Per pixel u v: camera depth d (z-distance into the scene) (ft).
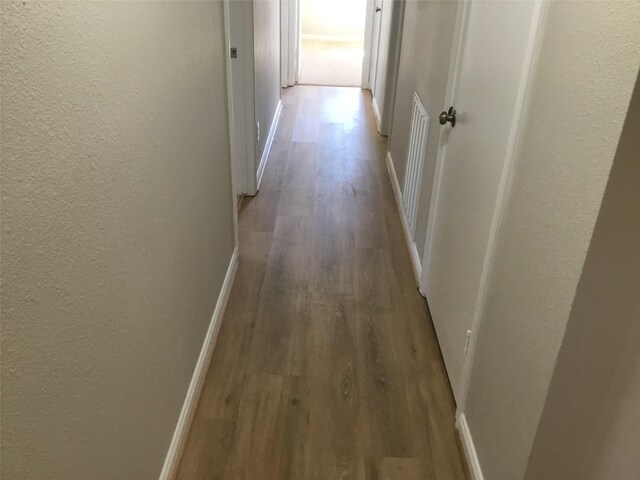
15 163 2.53
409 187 10.29
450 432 6.40
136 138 4.15
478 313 5.66
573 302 3.61
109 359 3.86
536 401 4.13
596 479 4.42
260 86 12.06
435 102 8.37
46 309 2.92
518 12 4.88
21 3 2.51
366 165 13.89
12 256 2.56
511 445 4.65
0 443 2.59
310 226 10.83
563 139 3.80
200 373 6.78
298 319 8.18
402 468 5.93
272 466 5.88
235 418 6.44
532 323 4.26
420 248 9.18
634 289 3.55
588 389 3.95
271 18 13.73
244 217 11.05
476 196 5.95
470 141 6.34
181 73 5.39
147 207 4.51
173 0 5.02
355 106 18.34
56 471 3.15
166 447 5.52
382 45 16.62
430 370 7.30
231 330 7.87
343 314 8.34
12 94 2.48
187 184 5.81
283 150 14.53
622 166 3.17
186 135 5.67
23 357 2.72
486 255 5.41
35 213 2.74
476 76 6.23
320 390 6.91
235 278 9.07
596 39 3.38
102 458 3.84
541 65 4.27
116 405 4.06
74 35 3.04
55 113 2.87
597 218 3.34
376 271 9.48
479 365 5.67
